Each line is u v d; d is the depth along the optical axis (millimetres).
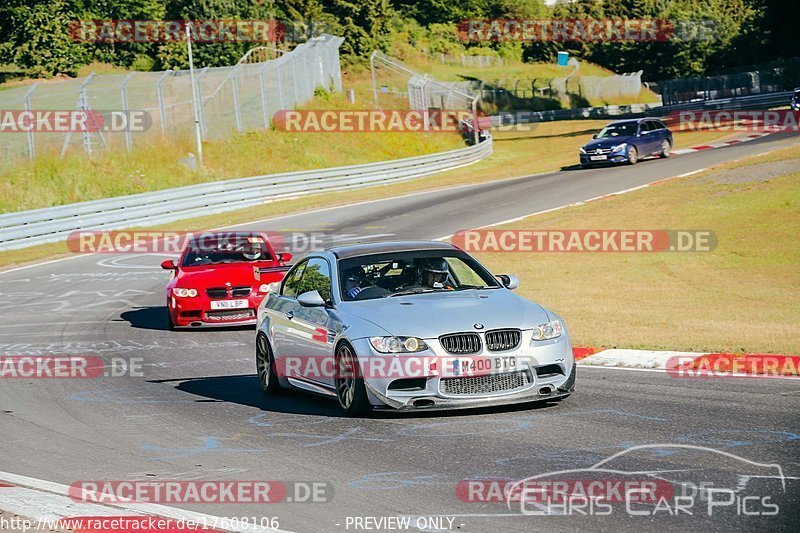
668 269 76812
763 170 110062
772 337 47656
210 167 160750
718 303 63812
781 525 19250
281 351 37938
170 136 164500
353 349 32031
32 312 72062
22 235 109938
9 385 44062
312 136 191875
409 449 27531
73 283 86188
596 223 96938
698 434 27547
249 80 193125
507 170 168250
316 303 34531
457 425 30391
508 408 32781
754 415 29922
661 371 39812
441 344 30859
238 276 61625
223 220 124562
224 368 47031
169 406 37469
